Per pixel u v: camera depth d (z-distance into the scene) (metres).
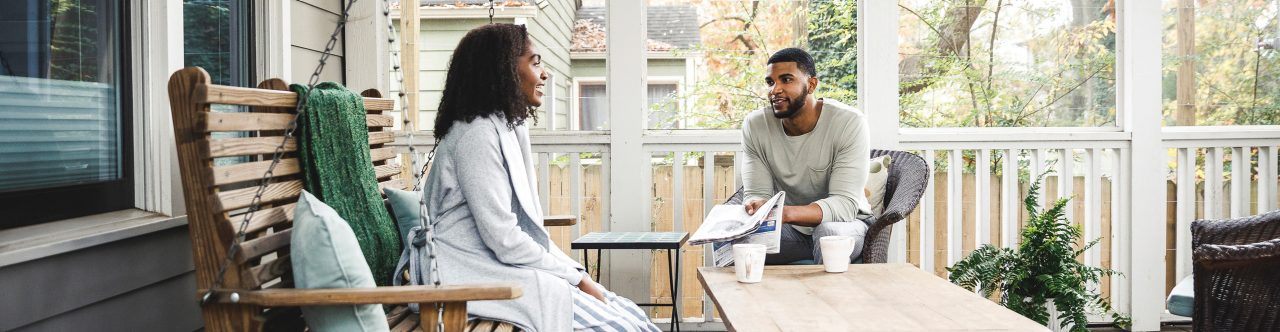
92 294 2.14
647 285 3.89
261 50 3.15
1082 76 4.03
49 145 2.13
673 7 3.94
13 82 2.01
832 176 3.24
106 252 2.19
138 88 2.42
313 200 1.89
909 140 3.88
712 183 3.91
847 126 3.26
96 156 2.29
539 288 2.13
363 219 2.29
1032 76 4.03
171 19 2.43
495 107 2.27
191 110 1.79
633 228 3.84
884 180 3.49
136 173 2.43
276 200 2.05
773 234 2.74
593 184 4.45
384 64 3.88
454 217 2.25
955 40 4.02
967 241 4.46
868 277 2.42
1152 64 3.89
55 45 2.14
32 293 1.95
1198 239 2.80
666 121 3.96
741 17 3.94
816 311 2.00
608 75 3.83
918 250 4.56
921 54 4.02
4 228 1.98
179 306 2.53
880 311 1.98
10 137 2.01
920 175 3.21
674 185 3.91
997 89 4.04
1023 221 4.36
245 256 1.83
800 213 3.05
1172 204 4.43
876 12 3.81
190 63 2.74
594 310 2.18
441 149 2.29
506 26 2.34
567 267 2.27
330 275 1.77
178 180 2.48
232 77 3.01
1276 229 2.66
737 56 3.96
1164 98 4.20
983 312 1.95
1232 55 4.18
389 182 2.80
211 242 1.80
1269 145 3.98
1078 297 3.20
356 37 3.76
